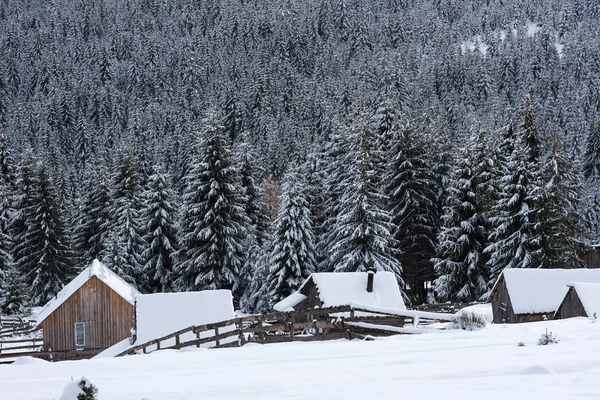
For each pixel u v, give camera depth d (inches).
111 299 1494.8
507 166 1966.0
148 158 3875.5
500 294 1407.5
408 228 2047.2
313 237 1884.8
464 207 1883.6
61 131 5935.0
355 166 1924.2
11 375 431.2
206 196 1964.8
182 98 6314.0
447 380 306.5
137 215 2231.8
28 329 1820.9
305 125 5285.4
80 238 2559.1
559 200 1804.9
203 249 1964.8
